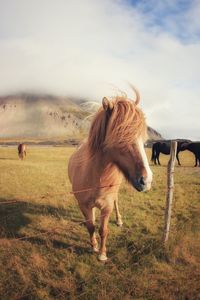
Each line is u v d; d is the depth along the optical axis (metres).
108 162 3.68
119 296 3.65
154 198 8.37
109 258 4.55
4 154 28.47
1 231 5.64
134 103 3.39
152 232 5.57
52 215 6.59
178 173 13.67
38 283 3.93
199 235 5.38
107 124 3.43
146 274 4.11
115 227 5.91
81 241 5.20
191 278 4.05
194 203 7.94
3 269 4.22
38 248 4.91
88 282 3.93
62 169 14.76
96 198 4.05
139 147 3.17
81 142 5.58
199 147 17.05
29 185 10.24
